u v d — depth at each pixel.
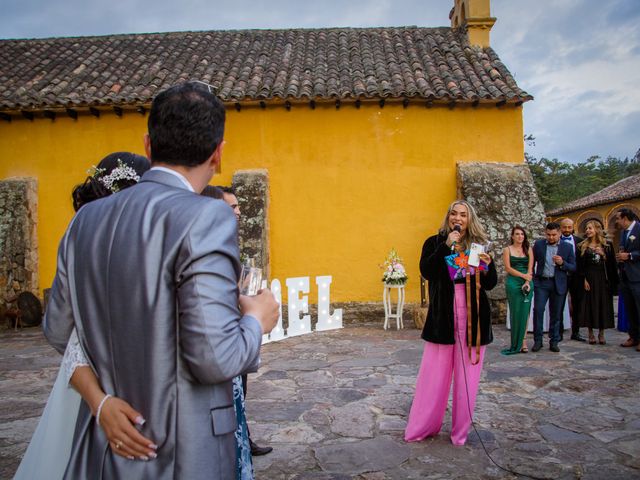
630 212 7.23
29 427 4.25
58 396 1.46
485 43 11.68
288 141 10.31
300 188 10.30
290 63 11.20
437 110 10.27
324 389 5.25
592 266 7.53
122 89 10.19
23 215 10.16
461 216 3.79
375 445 3.74
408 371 5.95
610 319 7.48
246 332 1.22
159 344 1.16
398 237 10.26
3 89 10.34
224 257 1.18
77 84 10.45
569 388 5.12
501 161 10.25
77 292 1.28
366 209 10.28
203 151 1.36
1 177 10.48
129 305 1.18
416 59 11.08
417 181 10.27
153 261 1.17
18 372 6.30
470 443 3.75
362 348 7.43
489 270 3.80
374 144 10.29
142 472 1.17
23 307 9.93
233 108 10.27
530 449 3.61
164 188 1.29
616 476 3.16
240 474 1.75
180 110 1.32
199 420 1.19
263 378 5.76
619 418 4.22
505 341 7.84
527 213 9.56
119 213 1.26
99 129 10.33
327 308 9.25
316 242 10.27
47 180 10.42
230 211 1.27
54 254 10.42
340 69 10.89
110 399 1.22
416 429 3.80
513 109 10.23
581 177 60.22
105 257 1.23
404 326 9.47
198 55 11.72
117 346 1.21
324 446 3.74
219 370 1.10
